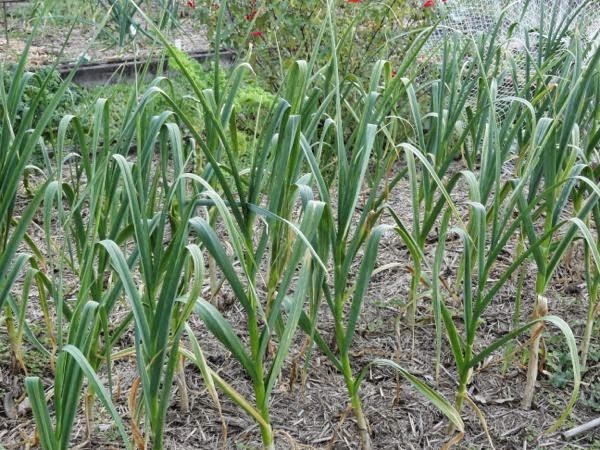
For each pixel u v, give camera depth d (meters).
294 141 1.91
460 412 2.43
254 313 1.87
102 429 2.39
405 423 2.49
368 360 2.79
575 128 2.45
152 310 1.86
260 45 4.75
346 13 4.55
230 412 2.51
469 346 2.21
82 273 1.97
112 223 2.14
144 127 2.34
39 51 6.08
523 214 2.08
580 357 2.79
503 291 3.26
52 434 1.70
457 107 2.73
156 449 1.81
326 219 2.00
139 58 5.78
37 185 4.02
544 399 2.63
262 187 2.54
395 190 4.30
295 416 2.50
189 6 5.00
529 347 2.54
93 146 2.15
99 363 2.08
